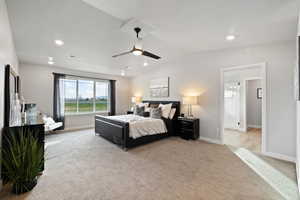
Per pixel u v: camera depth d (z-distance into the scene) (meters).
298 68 1.67
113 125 3.58
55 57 3.91
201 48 3.47
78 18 2.10
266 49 2.98
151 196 1.71
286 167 2.43
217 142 3.70
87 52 3.55
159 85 5.28
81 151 3.12
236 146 3.49
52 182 1.97
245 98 5.11
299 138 1.90
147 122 3.68
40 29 2.41
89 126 5.78
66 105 5.30
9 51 2.26
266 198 1.69
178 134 4.34
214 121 3.76
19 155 1.72
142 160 2.69
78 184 1.93
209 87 3.85
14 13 1.97
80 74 5.55
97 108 6.15
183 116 4.40
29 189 1.77
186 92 4.39
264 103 2.98
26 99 4.40
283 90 2.78
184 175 2.17
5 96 1.97
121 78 6.80
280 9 1.86
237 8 1.86
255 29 2.43
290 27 2.33
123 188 1.85
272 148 2.88
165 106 4.49
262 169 2.36
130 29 2.42
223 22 2.22
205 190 1.82
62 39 2.80
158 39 2.92
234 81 5.41
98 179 2.05
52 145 3.51
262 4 1.77
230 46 3.29
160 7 1.85
